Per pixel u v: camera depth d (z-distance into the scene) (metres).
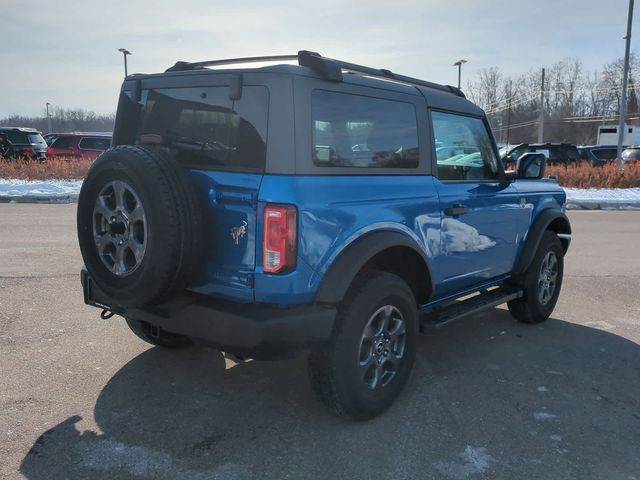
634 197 18.75
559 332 5.35
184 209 2.97
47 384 3.85
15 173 19.59
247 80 3.13
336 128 3.26
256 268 3.00
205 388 3.88
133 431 3.29
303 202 2.97
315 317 3.06
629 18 22.48
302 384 3.98
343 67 3.60
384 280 3.45
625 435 3.42
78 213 3.27
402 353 3.69
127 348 4.54
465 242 4.27
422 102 3.92
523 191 5.06
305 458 3.07
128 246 3.06
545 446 3.26
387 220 3.46
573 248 9.80
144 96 3.68
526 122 83.56
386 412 3.61
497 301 4.81
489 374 4.28
